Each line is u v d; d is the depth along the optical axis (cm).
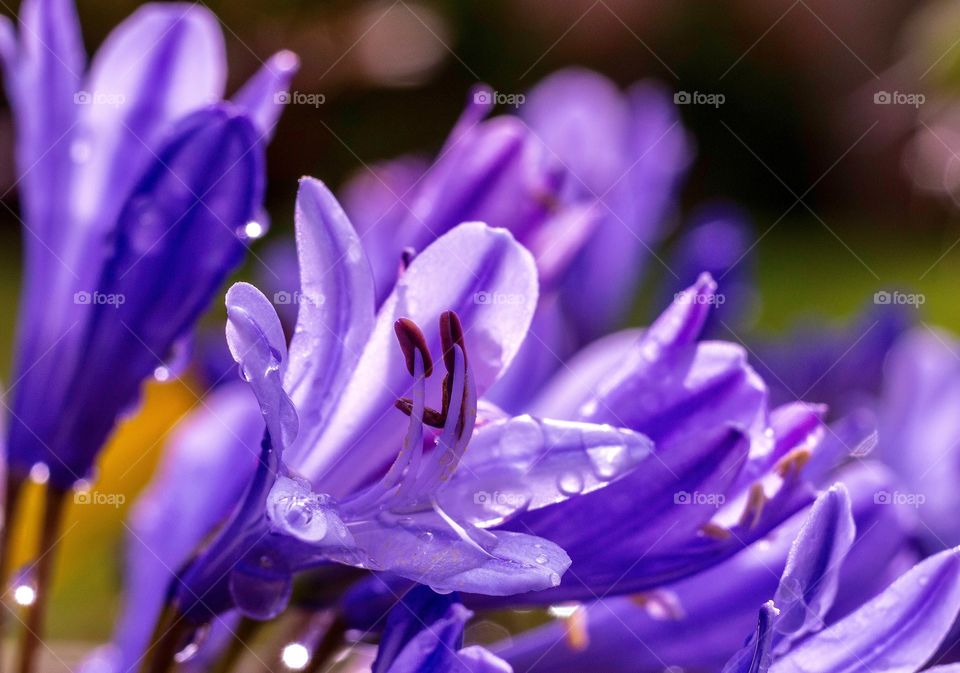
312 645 22
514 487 20
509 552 20
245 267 78
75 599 33
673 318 21
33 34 24
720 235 31
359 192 31
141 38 24
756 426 21
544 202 24
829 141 124
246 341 19
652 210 29
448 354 20
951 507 29
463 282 21
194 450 26
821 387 31
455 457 20
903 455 30
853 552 24
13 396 24
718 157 129
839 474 26
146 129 24
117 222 23
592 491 21
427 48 102
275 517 19
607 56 128
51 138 24
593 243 29
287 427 19
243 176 23
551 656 24
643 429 21
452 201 24
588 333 29
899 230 109
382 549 20
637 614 23
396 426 21
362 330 20
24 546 26
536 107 29
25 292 24
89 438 23
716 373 21
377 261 27
